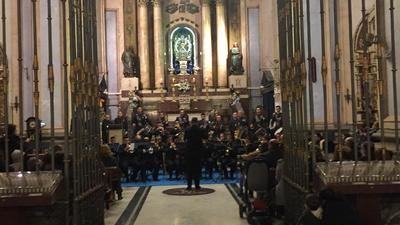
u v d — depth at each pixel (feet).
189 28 79.30
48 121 42.52
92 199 21.68
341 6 45.98
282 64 26.66
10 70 44.52
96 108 23.89
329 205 15.70
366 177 16.75
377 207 16.83
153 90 75.51
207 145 48.83
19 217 16.12
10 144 25.61
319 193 16.58
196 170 40.96
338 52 19.48
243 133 57.52
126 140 49.70
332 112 45.27
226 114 70.28
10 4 45.21
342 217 15.38
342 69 45.80
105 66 75.05
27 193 15.89
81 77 20.25
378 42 20.10
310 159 21.33
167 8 79.00
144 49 76.07
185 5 79.05
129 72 74.54
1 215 15.94
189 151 40.91
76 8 20.52
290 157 24.57
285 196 25.77
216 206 33.06
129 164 48.26
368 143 19.03
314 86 45.44
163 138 55.62
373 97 35.65
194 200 35.76
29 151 27.40
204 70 76.95
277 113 54.70
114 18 76.64
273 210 28.19
